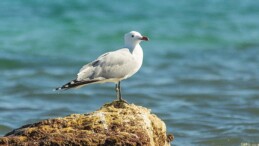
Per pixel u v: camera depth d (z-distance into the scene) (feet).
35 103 54.65
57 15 96.12
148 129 32.53
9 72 66.69
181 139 43.73
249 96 56.29
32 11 97.19
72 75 65.98
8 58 71.51
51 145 31.01
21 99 55.83
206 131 45.57
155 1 110.11
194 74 66.13
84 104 54.60
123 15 99.45
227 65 70.69
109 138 31.09
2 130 45.47
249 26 97.04
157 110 51.96
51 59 72.84
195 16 102.73
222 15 103.81
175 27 93.76
